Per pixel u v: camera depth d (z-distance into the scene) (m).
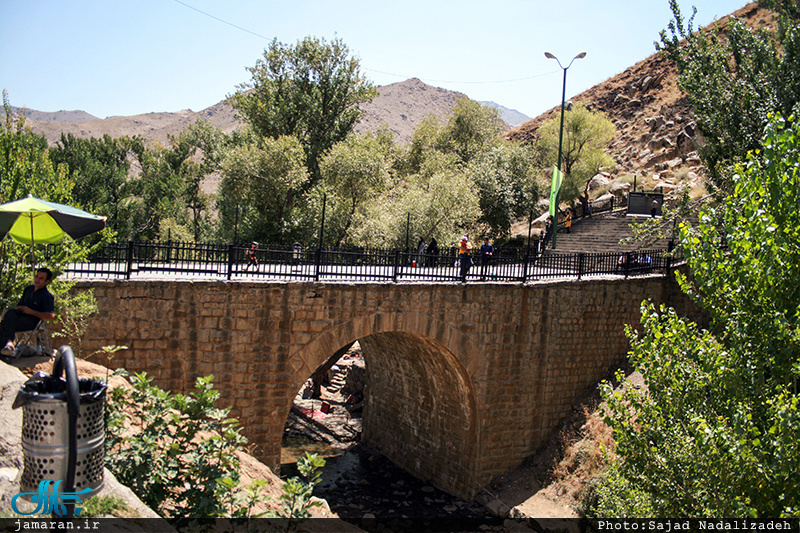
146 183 46.06
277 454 14.52
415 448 21.97
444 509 18.41
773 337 8.53
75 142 44.38
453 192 30.81
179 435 6.86
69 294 11.86
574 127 42.19
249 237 32.72
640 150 52.19
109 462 6.21
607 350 20.97
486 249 23.80
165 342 13.02
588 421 18.88
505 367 18.41
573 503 16.78
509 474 19.02
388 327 15.89
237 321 13.79
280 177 31.56
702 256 9.45
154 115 196.75
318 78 37.69
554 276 19.66
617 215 33.25
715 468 8.11
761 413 8.50
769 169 8.91
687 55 23.02
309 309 14.65
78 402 4.19
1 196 10.05
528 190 41.78
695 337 9.48
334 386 30.22
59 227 9.58
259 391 14.20
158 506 6.32
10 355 8.10
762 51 21.69
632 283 21.34
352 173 31.77
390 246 29.27
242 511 6.39
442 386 19.84
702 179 39.88
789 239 8.57
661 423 9.17
